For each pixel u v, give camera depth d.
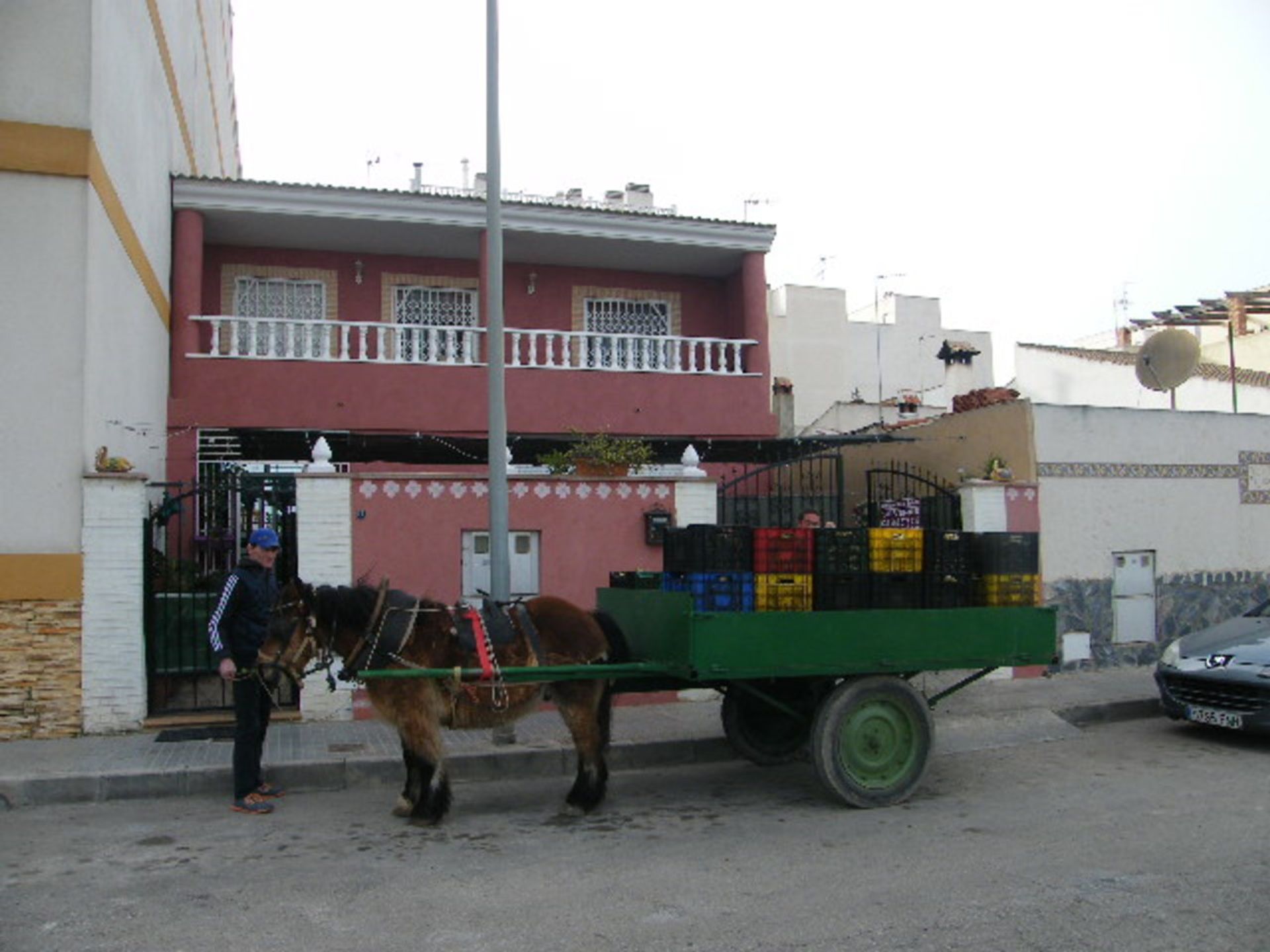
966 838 7.02
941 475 15.35
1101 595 13.96
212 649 7.84
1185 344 14.95
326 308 17.89
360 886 6.12
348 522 10.88
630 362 17.33
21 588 9.66
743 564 7.78
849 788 7.78
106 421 10.90
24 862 6.66
